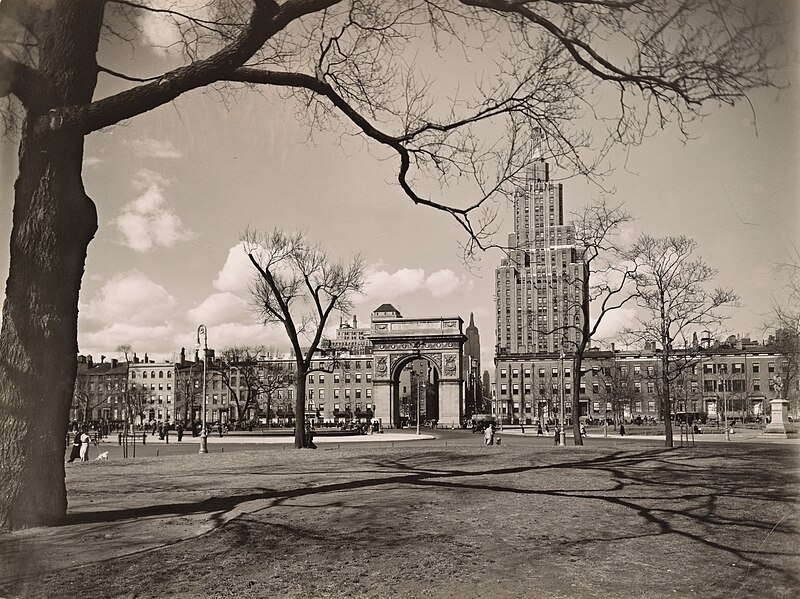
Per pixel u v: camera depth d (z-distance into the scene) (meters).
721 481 16.70
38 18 13.22
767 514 11.91
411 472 22.08
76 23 13.33
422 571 9.49
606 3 12.36
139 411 102.00
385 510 13.93
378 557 10.23
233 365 102.12
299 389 44.81
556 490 16.77
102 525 12.61
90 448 50.12
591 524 12.47
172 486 19.06
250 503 15.05
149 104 13.16
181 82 13.12
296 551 10.59
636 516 13.13
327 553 10.46
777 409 50.78
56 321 12.85
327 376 154.50
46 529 12.15
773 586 8.33
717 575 8.96
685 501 14.31
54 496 12.72
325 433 78.69
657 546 10.66
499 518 13.08
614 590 8.55
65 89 13.19
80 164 13.48
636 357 126.50
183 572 9.49
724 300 30.80
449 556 10.25
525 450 33.53
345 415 139.25
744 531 10.88
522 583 8.94
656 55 11.89
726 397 92.44
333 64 16.12
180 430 62.31
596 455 28.75
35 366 12.61
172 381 119.75
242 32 13.34
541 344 136.50
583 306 42.25
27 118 13.03
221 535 11.59
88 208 13.51
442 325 112.56
